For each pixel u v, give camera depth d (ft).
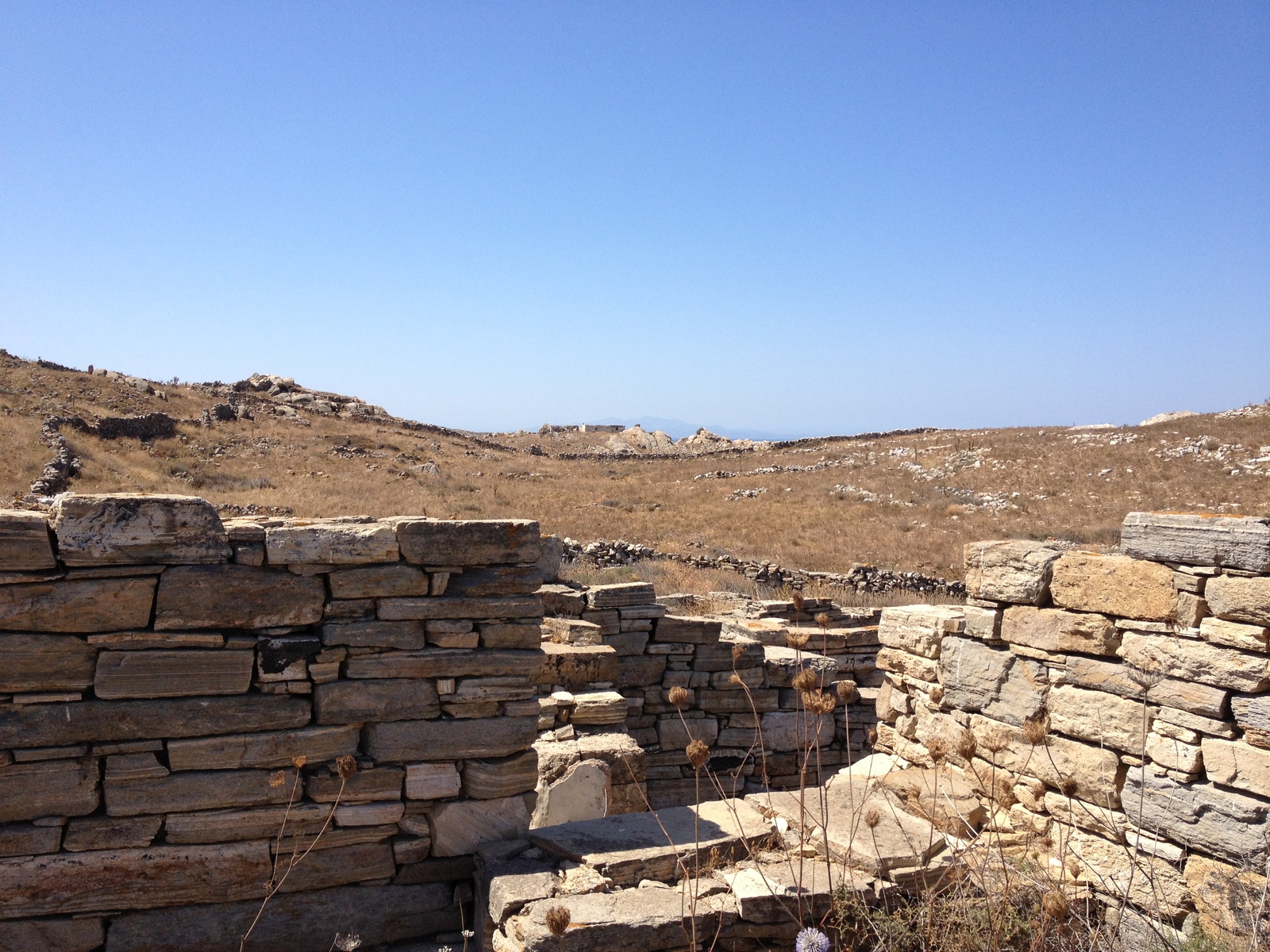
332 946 15.84
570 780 21.04
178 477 108.06
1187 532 16.88
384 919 16.20
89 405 134.62
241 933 15.29
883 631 25.75
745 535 101.35
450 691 16.60
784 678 33.76
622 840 17.03
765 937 15.01
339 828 15.90
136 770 14.70
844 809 19.12
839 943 15.16
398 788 16.30
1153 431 147.43
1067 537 95.50
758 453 192.24
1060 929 15.03
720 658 33.40
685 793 32.53
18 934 14.12
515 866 16.12
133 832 14.71
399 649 16.37
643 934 14.14
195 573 15.07
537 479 149.89
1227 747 15.94
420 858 16.57
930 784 20.90
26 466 90.94
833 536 101.24
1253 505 102.53
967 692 21.94
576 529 99.45
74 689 14.43
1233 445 129.59
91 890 14.48
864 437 204.74
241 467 122.31
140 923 14.79
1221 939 15.16
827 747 34.47
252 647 15.44
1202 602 16.67
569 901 14.70
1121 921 16.21
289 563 15.69
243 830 15.30
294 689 15.66
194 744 15.01
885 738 25.38
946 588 74.59
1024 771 18.62
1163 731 17.10
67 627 14.37
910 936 14.79
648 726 32.60
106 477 97.81
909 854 16.80
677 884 15.93
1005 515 111.45
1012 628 20.74
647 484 151.23
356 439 155.74
